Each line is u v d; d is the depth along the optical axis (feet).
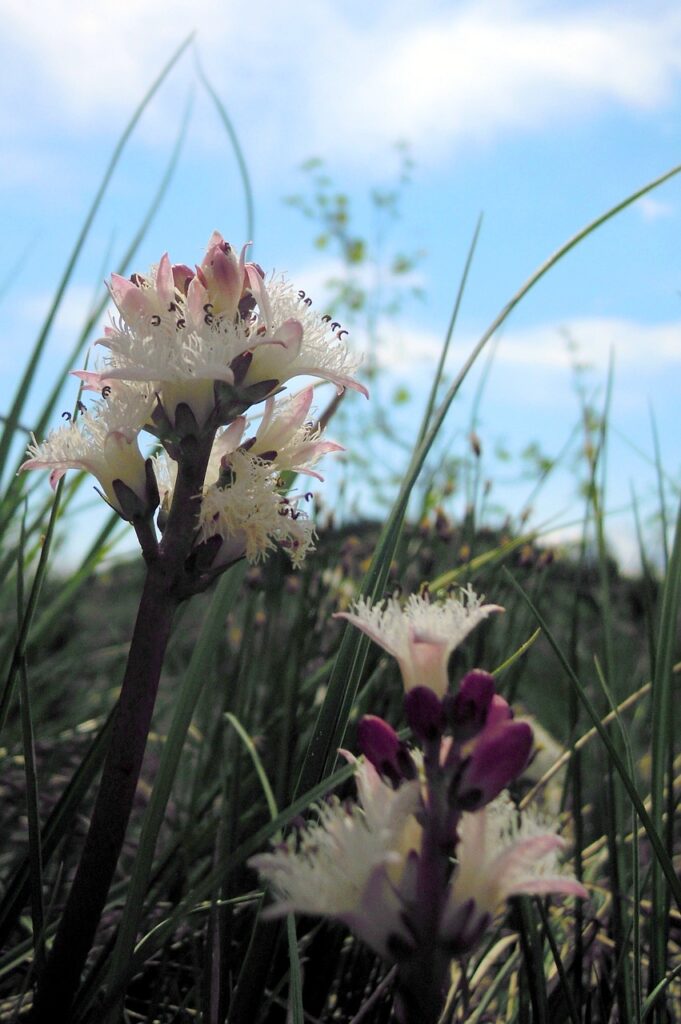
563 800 0.84
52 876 0.85
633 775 0.62
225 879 0.65
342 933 0.67
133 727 0.53
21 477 0.92
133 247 0.99
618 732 0.73
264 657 0.95
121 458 0.53
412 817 0.41
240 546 0.54
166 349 0.51
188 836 0.75
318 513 1.09
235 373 0.53
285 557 0.96
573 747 0.70
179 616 0.87
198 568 0.53
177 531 0.53
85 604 1.77
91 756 0.64
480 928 0.38
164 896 0.75
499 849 0.40
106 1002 0.49
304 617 0.88
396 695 0.83
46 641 1.25
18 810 0.93
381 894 0.38
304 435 0.58
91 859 0.53
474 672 0.39
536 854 0.39
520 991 0.60
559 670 1.41
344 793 0.67
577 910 0.64
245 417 0.54
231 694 0.93
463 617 0.43
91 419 0.55
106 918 0.72
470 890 0.39
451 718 0.39
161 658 0.54
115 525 1.03
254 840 0.45
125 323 0.53
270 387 0.53
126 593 1.89
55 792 0.97
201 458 0.53
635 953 0.57
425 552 0.96
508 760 0.38
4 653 1.06
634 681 1.11
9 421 0.86
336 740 0.57
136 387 0.54
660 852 0.52
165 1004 0.67
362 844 0.38
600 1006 0.65
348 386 0.55
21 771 1.00
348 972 0.70
